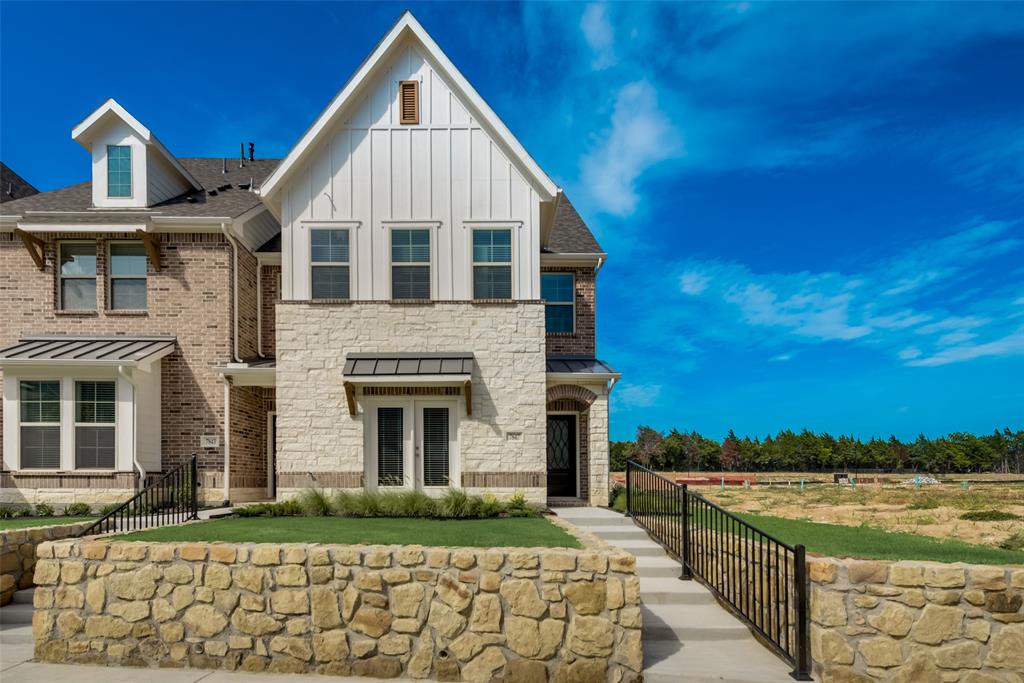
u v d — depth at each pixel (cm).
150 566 733
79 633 733
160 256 1620
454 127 1549
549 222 1648
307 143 1511
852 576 679
